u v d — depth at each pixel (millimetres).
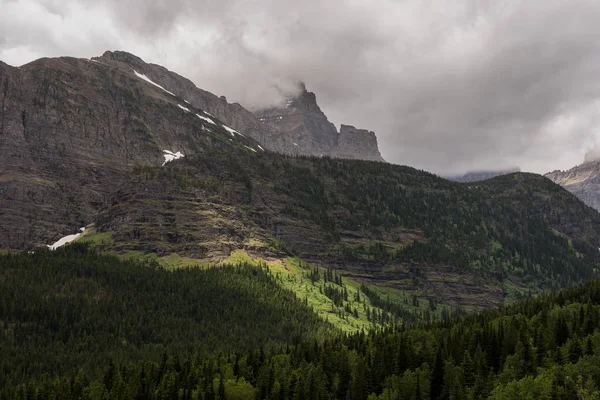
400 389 162250
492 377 163625
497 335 185250
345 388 173500
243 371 183750
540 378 145500
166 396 169250
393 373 175375
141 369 181875
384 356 182875
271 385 172500
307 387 166250
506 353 176750
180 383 175000
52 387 174875
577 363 151375
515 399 141375
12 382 182250
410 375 164750
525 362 170125
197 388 171625
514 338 180125
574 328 185500
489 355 178500
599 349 158750
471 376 165625
